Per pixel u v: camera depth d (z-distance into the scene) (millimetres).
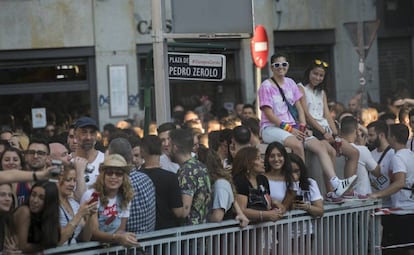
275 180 16938
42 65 37656
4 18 37031
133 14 38375
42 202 12383
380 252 19016
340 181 17844
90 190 14320
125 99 38188
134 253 13984
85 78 38062
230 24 18406
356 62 42406
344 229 18250
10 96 37406
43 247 12422
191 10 18219
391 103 36469
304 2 42031
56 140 19875
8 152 14680
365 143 21000
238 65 40281
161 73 18094
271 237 16547
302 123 18281
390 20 43812
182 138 15906
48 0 37438
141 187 14523
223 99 40031
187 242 14914
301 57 42406
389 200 19797
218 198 15711
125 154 15031
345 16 42688
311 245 17516
